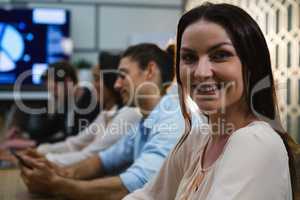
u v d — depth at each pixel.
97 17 2.76
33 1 2.72
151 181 0.84
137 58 1.20
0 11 2.64
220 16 0.61
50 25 2.67
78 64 2.63
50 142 2.13
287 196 0.60
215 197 0.56
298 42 1.10
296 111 1.06
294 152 0.66
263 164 0.57
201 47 0.61
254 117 0.65
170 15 2.78
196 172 0.68
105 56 1.61
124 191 1.01
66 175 1.22
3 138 2.10
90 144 1.62
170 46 1.22
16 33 2.64
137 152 1.18
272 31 1.10
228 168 0.58
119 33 2.77
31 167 1.09
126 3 2.77
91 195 1.02
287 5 1.12
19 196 1.09
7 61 2.62
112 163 1.33
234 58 0.61
